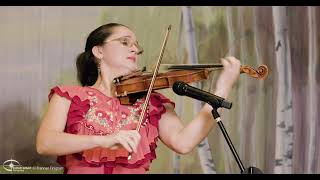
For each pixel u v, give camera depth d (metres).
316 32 4.67
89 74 3.26
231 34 4.56
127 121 2.95
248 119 4.51
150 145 2.96
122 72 3.15
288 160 4.55
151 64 4.34
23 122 4.14
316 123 4.62
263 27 4.61
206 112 3.08
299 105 4.61
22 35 4.21
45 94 4.20
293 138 4.57
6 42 4.19
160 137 3.15
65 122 2.92
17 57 4.19
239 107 4.50
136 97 3.04
